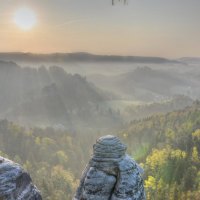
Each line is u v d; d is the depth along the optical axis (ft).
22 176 68.95
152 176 394.52
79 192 79.71
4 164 68.85
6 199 64.44
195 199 305.12
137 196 75.31
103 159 77.97
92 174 77.46
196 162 408.67
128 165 77.30
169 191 328.49
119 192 74.18
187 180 348.18
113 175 76.79
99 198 75.51
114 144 78.84
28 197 68.23
